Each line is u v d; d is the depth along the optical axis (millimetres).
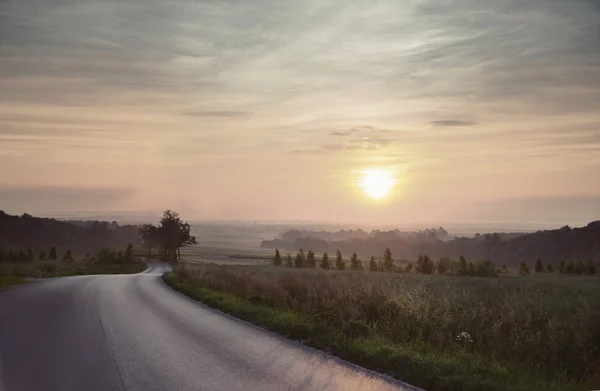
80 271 62469
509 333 10961
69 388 7742
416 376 8117
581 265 78062
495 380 7785
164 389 7652
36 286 27234
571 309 14578
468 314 12930
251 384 7879
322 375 8422
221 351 10406
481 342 10664
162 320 14906
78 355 10023
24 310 17062
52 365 9195
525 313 12961
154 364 9250
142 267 90562
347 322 12766
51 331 12859
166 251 134125
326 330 12312
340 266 92625
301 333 12211
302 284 22781
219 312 16922
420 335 11523
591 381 8008
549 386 7633
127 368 8953
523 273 76438
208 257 166750
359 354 9727
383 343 10688
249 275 29734
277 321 13719
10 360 9602
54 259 108812
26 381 8133
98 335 12281
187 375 8453
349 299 15375
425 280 35156
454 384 7645
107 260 91375
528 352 9648
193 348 10711
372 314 13875
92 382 8055
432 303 14719
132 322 14477
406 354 9305
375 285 18453
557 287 28219
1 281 28672
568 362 9156
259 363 9320
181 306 18672
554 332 10188
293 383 7934
